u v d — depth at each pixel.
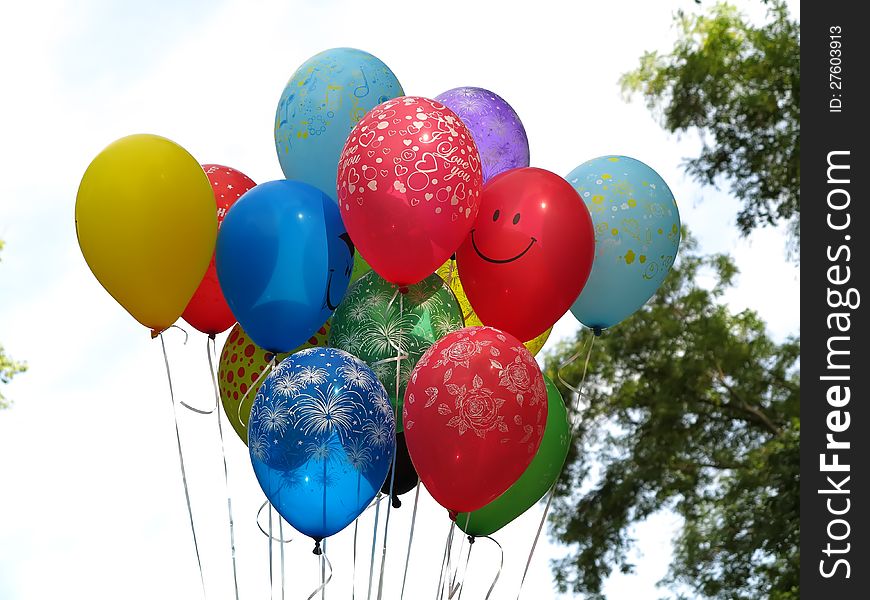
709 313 9.06
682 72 9.10
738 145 9.04
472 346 3.10
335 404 3.12
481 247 3.37
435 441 3.07
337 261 3.39
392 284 3.46
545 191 3.38
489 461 3.07
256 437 3.17
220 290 3.72
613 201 3.74
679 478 8.93
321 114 3.68
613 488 8.95
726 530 8.60
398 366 3.31
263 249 3.32
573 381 9.19
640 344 9.09
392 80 3.81
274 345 3.46
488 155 3.89
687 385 8.94
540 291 3.35
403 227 3.18
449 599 3.70
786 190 8.97
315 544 3.28
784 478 8.36
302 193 3.41
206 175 3.65
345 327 3.45
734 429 8.95
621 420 9.14
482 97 3.96
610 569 8.86
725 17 9.14
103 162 3.36
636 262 3.74
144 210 3.28
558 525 9.02
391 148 3.19
